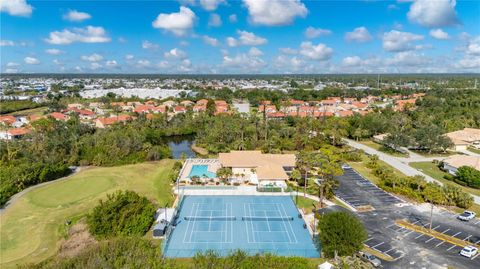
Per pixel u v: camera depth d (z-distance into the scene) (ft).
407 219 190.70
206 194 233.55
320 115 529.45
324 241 146.41
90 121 498.28
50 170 262.88
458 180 255.29
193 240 167.84
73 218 190.19
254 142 359.05
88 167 301.84
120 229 166.91
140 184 253.24
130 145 326.24
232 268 109.81
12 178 237.66
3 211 202.80
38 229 177.27
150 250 117.29
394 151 361.10
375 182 257.14
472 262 146.00
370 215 196.34
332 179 233.76
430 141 346.74
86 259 106.22
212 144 366.02
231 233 176.04
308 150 349.41
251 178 262.47
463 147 371.76
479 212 199.93
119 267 99.86
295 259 122.83
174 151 380.37
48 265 111.55
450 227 180.55
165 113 516.32
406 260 147.43
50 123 394.73
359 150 338.54
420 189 231.30
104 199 220.64
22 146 311.47
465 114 517.55
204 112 557.74
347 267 130.62
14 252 155.43
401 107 606.55
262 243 165.27
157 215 195.11
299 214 197.36
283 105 634.84
